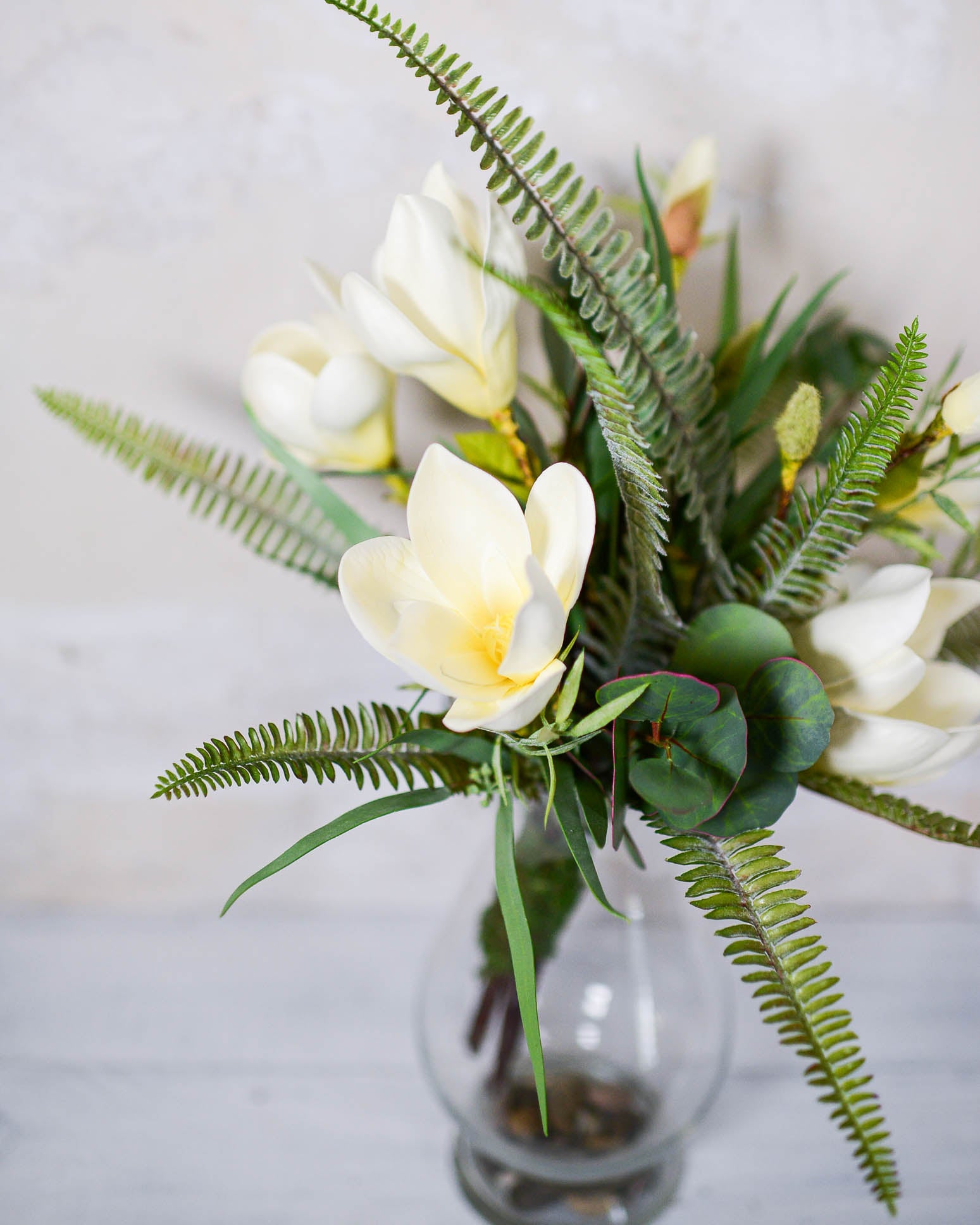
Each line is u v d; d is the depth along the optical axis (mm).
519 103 881
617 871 806
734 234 853
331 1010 1028
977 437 702
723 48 872
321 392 755
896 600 689
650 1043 850
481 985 838
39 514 979
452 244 692
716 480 746
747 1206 900
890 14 866
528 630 615
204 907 1135
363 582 661
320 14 858
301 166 891
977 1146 930
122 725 1048
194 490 967
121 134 882
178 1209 895
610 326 669
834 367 841
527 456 770
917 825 720
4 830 1099
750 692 697
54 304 919
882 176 904
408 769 716
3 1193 901
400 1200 904
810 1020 679
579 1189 906
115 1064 984
